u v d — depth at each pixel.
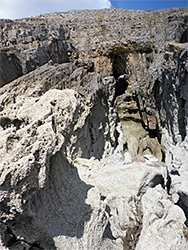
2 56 9.53
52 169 4.20
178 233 5.12
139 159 14.32
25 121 4.08
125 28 15.27
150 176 7.84
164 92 12.39
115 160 12.44
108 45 14.38
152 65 13.80
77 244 4.25
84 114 10.43
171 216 5.44
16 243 3.72
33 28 11.91
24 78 9.95
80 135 10.18
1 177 3.14
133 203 7.06
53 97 4.64
